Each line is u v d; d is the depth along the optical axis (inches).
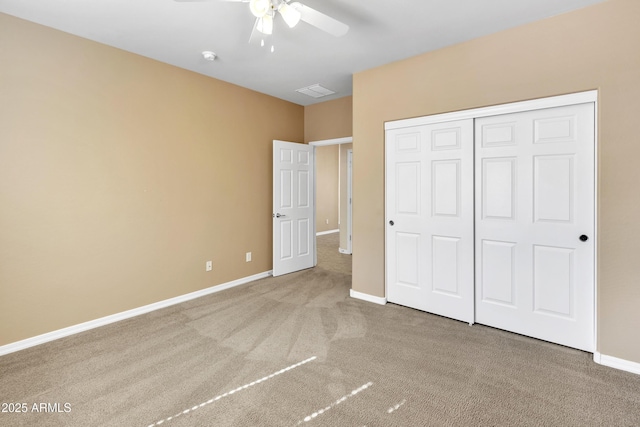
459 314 118.6
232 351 96.7
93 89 111.9
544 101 97.9
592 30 89.4
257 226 173.6
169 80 133.1
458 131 116.0
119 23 100.3
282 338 105.2
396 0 88.6
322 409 71.0
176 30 104.8
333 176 374.0
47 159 102.6
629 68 84.3
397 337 105.7
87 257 112.0
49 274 103.9
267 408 71.2
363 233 141.6
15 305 97.6
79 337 106.0
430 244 124.6
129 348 98.5
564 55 93.9
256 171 171.9
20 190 97.9
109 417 68.4
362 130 140.0
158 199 131.1
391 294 136.6
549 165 99.3
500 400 73.8
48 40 102.0
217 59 128.3
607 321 88.1
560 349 97.0
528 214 103.7
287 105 187.8
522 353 94.9
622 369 86.0
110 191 117.1
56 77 103.9
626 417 67.9
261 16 74.8
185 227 140.8
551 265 100.3
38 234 101.5
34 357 93.1
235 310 130.0
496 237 110.3
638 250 84.0
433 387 78.8
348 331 110.3
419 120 123.9
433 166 122.4
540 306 102.8
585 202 93.7
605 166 88.0
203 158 146.7
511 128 105.8
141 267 126.3
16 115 96.6
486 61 107.9
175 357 93.1
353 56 124.6
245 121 164.7
